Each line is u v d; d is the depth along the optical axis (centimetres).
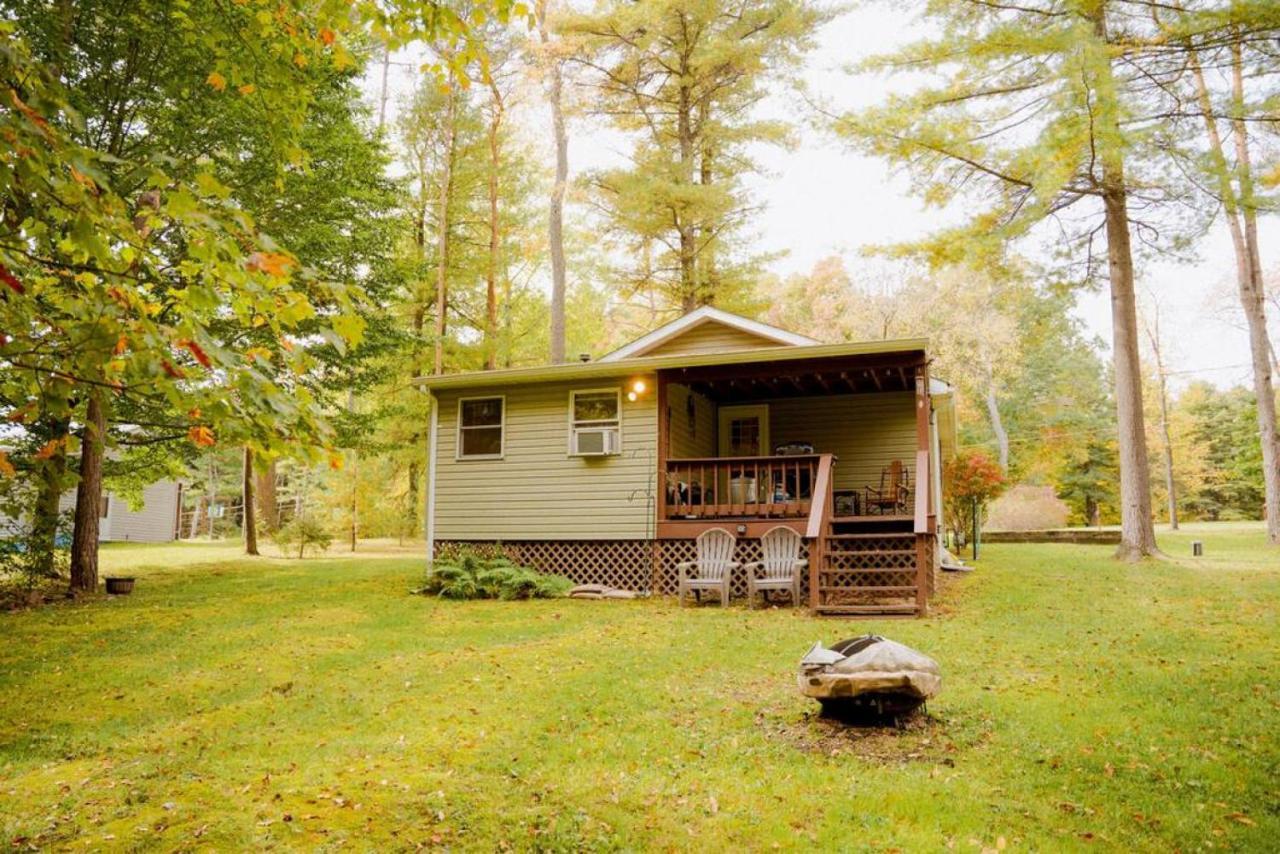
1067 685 638
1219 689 616
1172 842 383
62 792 455
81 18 1129
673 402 1374
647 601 1181
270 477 2728
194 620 1030
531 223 2652
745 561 1216
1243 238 1864
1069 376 3509
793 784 455
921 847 380
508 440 1382
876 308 3044
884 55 1362
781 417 1589
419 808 428
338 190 1457
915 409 1515
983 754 495
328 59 1332
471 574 1257
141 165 252
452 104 2359
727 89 2061
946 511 1922
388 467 2547
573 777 471
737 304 2162
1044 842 382
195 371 261
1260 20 1120
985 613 968
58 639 920
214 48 383
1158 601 1015
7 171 222
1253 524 2817
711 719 578
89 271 251
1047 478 3494
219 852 379
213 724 596
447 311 2581
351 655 810
